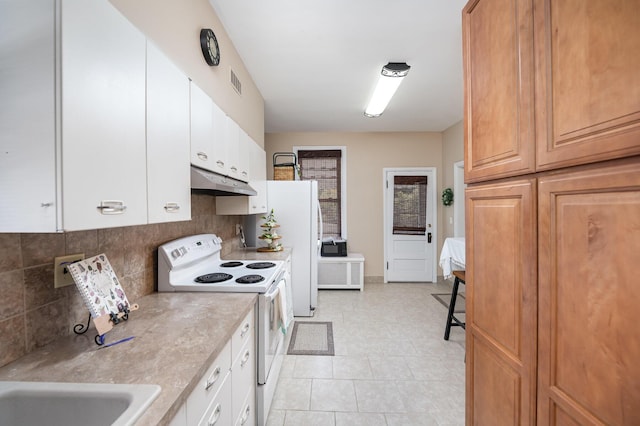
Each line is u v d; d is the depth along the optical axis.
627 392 0.58
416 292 4.38
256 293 1.64
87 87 0.76
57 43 0.68
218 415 1.05
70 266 1.02
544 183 0.79
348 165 4.94
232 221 3.11
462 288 4.39
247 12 1.97
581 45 0.66
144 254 1.57
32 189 0.70
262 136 3.40
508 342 0.94
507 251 0.94
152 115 1.06
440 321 3.25
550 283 0.77
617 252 0.60
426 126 4.62
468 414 1.20
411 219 4.94
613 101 0.59
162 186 1.12
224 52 2.15
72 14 0.71
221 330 1.13
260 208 2.90
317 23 2.08
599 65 0.62
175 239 1.89
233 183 1.91
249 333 1.50
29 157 0.70
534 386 0.82
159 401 0.71
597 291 0.64
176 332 1.11
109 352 0.95
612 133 0.60
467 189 1.19
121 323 1.20
